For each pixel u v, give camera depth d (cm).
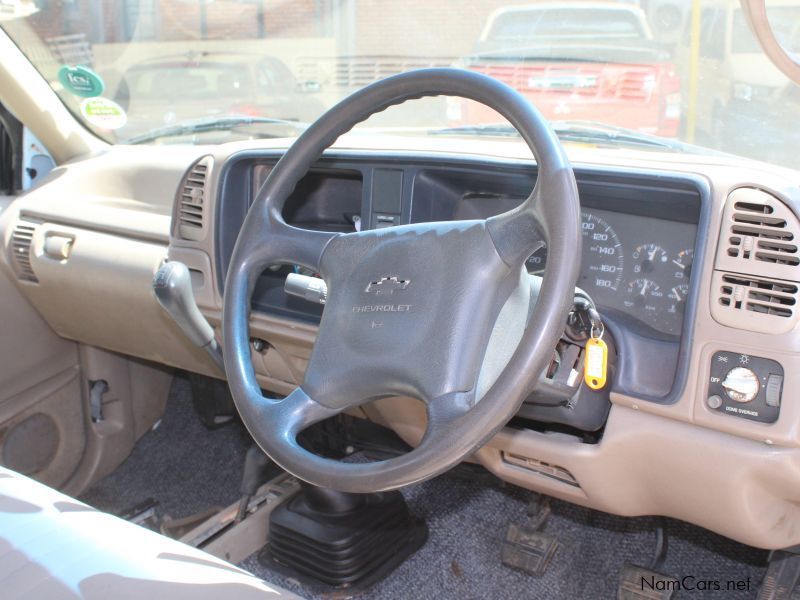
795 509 137
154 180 196
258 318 160
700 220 117
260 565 186
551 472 151
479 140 169
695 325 118
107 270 187
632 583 177
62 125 221
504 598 178
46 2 204
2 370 204
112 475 233
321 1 255
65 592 81
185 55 241
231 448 241
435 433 85
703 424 120
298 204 171
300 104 252
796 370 111
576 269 85
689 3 177
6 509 96
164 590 83
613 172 127
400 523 190
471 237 94
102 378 227
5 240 206
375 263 100
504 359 92
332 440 217
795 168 163
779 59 140
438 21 236
